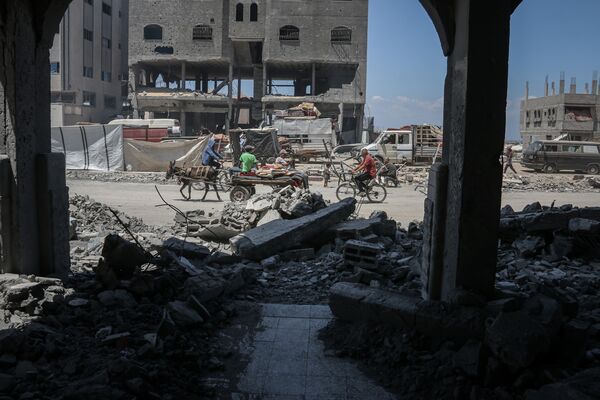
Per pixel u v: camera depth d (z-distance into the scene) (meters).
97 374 3.88
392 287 6.95
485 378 4.08
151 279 5.88
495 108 4.73
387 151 30.77
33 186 5.98
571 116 58.09
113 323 5.11
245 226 10.52
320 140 35.88
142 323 5.17
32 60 5.91
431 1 5.24
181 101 50.56
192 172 16.69
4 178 5.61
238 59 54.69
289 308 6.23
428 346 4.73
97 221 11.35
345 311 5.44
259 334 5.47
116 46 64.62
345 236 9.44
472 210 4.82
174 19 49.78
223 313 5.82
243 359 4.88
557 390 3.45
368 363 4.79
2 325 4.82
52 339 4.56
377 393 4.29
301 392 4.30
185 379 4.36
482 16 4.64
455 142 5.04
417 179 24.92
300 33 48.38
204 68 56.84
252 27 48.94
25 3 5.71
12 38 5.51
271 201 10.95
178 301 5.59
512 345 3.94
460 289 4.84
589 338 4.77
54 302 5.29
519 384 3.92
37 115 6.07
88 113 56.88
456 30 5.18
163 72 58.66
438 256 5.36
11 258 5.73
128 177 23.69
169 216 13.62
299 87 58.19
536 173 31.22
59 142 26.25
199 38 50.38
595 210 8.26
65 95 54.44
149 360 4.41
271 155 30.42
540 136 63.44
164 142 27.11
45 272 6.16
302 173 14.91
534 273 7.11
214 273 6.83
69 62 53.72
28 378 3.97
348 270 7.73
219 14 49.47
